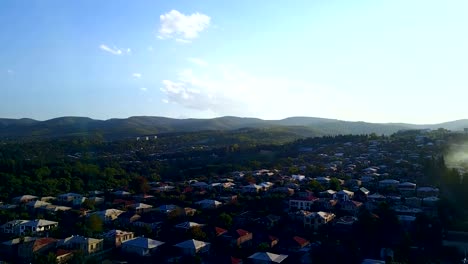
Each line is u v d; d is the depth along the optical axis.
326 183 192.50
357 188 179.62
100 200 180.88
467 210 146.25
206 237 126.06
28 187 195.25
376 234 120.56
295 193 173.88
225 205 160.12
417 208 147.38
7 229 140.00
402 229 125.81
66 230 136.62
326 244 113.12
